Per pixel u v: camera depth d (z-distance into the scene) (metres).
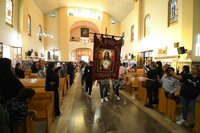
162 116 5.63
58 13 23.33
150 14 14.26
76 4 22.14
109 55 7.22
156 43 13.02
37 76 9.29
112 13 23.55
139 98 7.89
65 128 4.64
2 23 10.47
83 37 27.16
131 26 19.66
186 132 4.42
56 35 23.48
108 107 6.66
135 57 17.02
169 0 11.28
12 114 2.47
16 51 13.25
